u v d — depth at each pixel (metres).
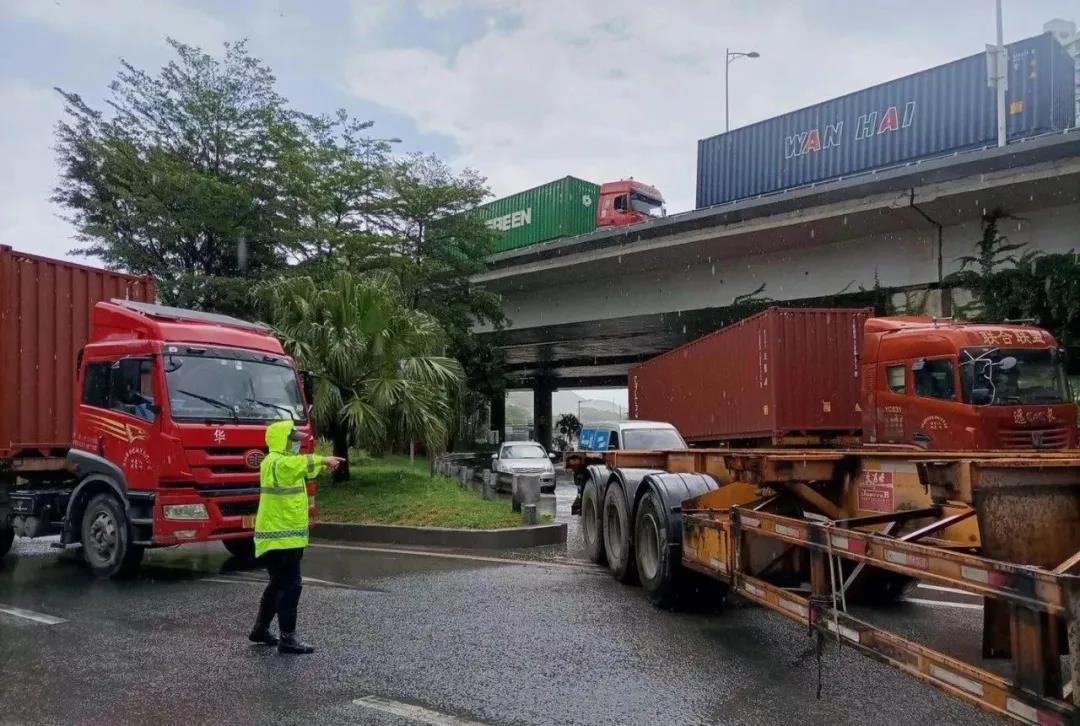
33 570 9.94
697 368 21.03
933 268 20.50
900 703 5.01
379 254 27.17
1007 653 4.20
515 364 50.62
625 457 9.54
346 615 7.29
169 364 9.02
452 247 31.36
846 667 5.75
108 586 8.77
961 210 19.05
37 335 10.45
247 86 24.56
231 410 9.33
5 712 4.87
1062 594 3.08
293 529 6.11
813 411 15.87
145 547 9.09
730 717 4.77
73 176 22.91
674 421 23.11
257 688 5.29
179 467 8.74
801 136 21.70
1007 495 4.18
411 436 15.29
